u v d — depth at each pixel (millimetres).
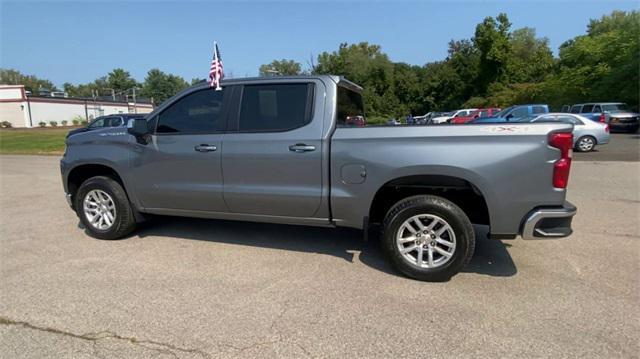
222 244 4797
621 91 26344
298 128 4031
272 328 2904
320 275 3861
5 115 50062
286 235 5156
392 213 3766
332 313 3115
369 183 3787
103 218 4980
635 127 20859
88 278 3793
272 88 4188
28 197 7906
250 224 5664
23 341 2764
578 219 5707
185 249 4617
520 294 3424
